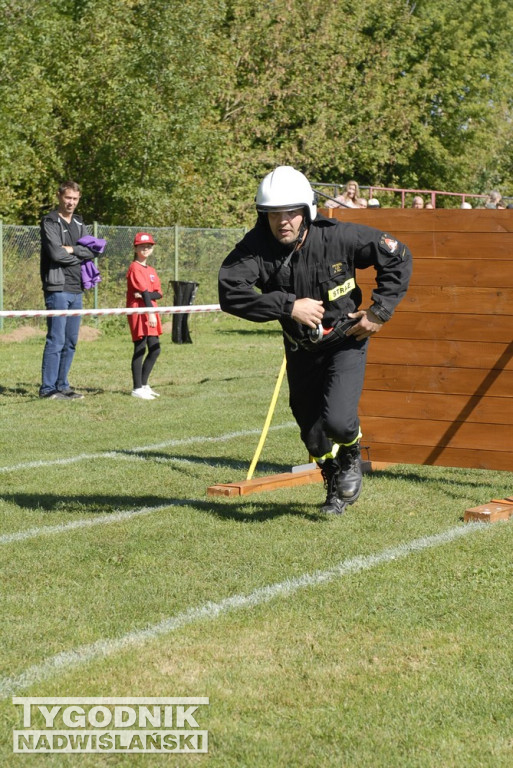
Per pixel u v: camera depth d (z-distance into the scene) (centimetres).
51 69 4341
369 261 848
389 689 615
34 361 2527
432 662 656
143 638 694
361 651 674
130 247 3534
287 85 5434
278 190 802
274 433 1534
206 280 3784
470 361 1177
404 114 5966
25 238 3278
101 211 4459
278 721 574
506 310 1154
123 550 899
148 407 1791
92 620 728
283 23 5384
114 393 1966
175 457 1342
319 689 614
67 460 1316
